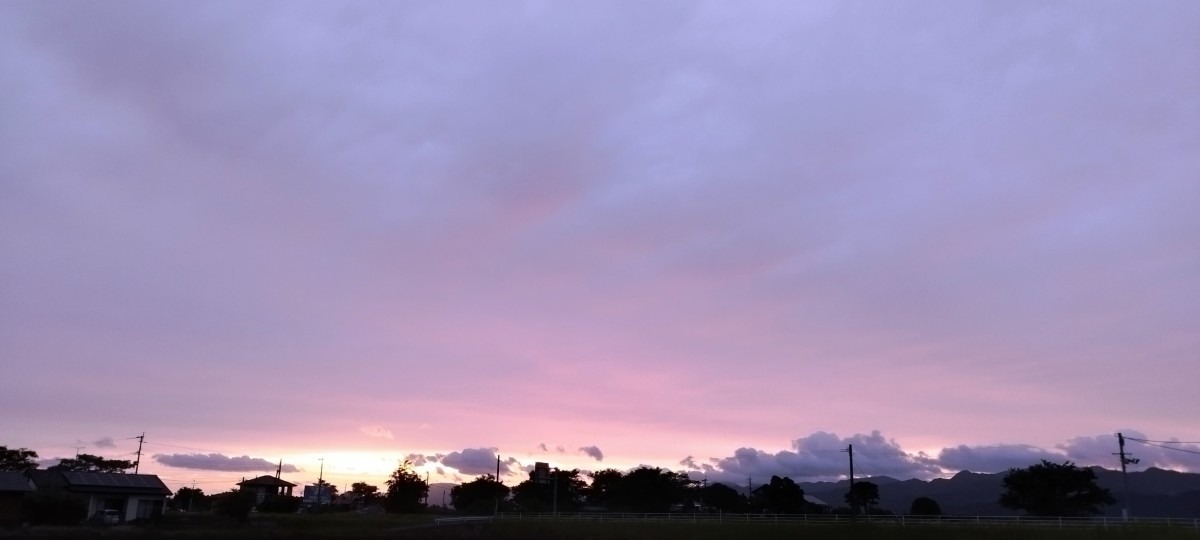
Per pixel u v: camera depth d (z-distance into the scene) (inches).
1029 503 2992.1
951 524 2085.4
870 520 2335.1
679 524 2305.6
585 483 4468.5
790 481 3882.9
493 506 3855.8
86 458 3513.8
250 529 2016.5
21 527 1931.6
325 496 4357.8
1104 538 1747.0
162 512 2610.7
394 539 1697.8
